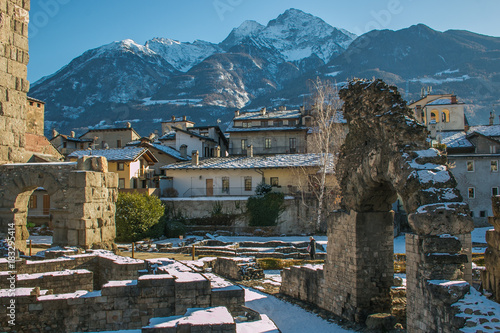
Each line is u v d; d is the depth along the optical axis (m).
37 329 12.78
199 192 58.72
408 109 16.91
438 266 13.78
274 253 36.16
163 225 49.56
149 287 13.55
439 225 14.03
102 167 26.89
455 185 14.95
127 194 46.69
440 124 84.25
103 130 90.25
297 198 52.22
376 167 17.81
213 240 43.19
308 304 22.08
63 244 25.42
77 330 13.02
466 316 11.98
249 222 52.28
